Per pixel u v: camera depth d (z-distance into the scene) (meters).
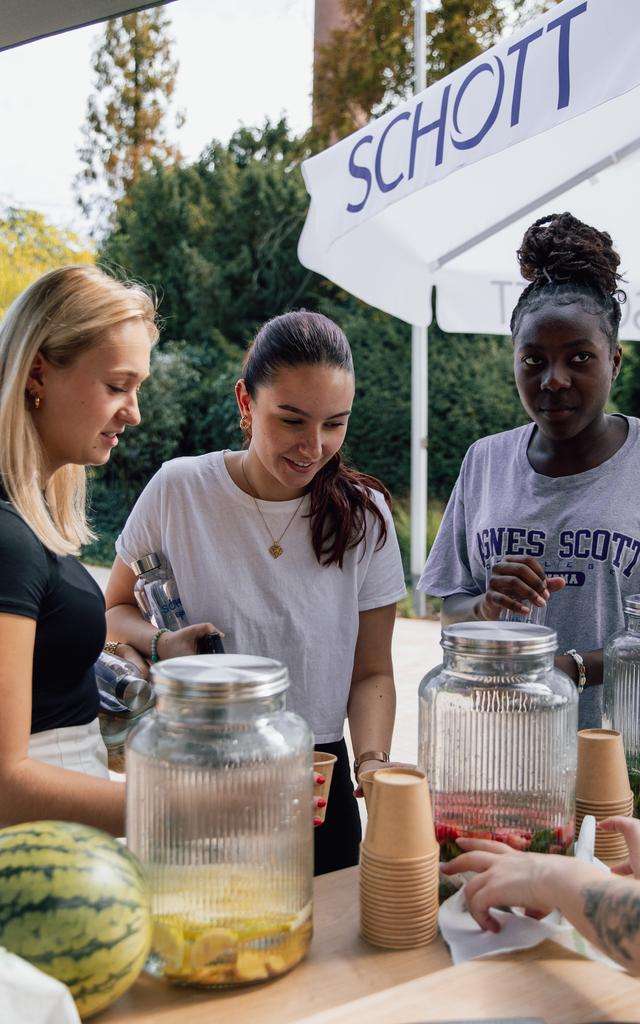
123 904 1.01
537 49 1.86
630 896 1.05
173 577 2.00
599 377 2.00
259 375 1.79
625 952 1.04
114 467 14.23
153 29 16.70
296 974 1.15
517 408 11.34
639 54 1.68
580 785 1.52
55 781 1.26
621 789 1.52
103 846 1.05
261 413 1.79
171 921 1.10
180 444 14.15
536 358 2.02
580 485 2.06
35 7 2.10
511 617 2.07
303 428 1.77
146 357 1.59
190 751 1.10
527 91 1.86
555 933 1.15
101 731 1.85
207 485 2.00
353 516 1.97
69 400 1.52
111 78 17.02
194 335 14.46
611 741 1.51
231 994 1.10
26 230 15.78
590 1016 0.99
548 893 1.13
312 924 1.19
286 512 1.98
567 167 2.94
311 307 13.56
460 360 11.56
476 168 2.95
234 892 1.10
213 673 1.12
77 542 1.71
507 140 1.88
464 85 2.02
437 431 11.73
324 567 2.00
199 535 1.98
